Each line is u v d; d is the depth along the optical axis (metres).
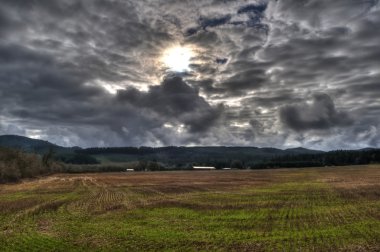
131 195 65.00
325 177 105.94
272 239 26.81
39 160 165.00
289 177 112.75
